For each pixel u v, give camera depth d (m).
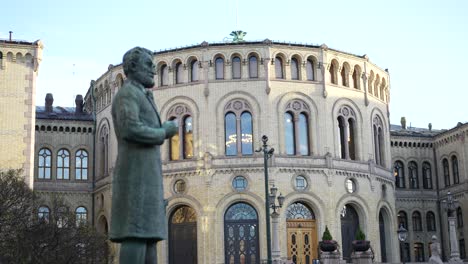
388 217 71.44
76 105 80.69
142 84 9.46
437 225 82.56
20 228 39.31
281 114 64.94
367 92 71.00
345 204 66.00
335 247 48.91
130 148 9.09
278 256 45.25
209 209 62.69
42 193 72.50
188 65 66.06
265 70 65.31
